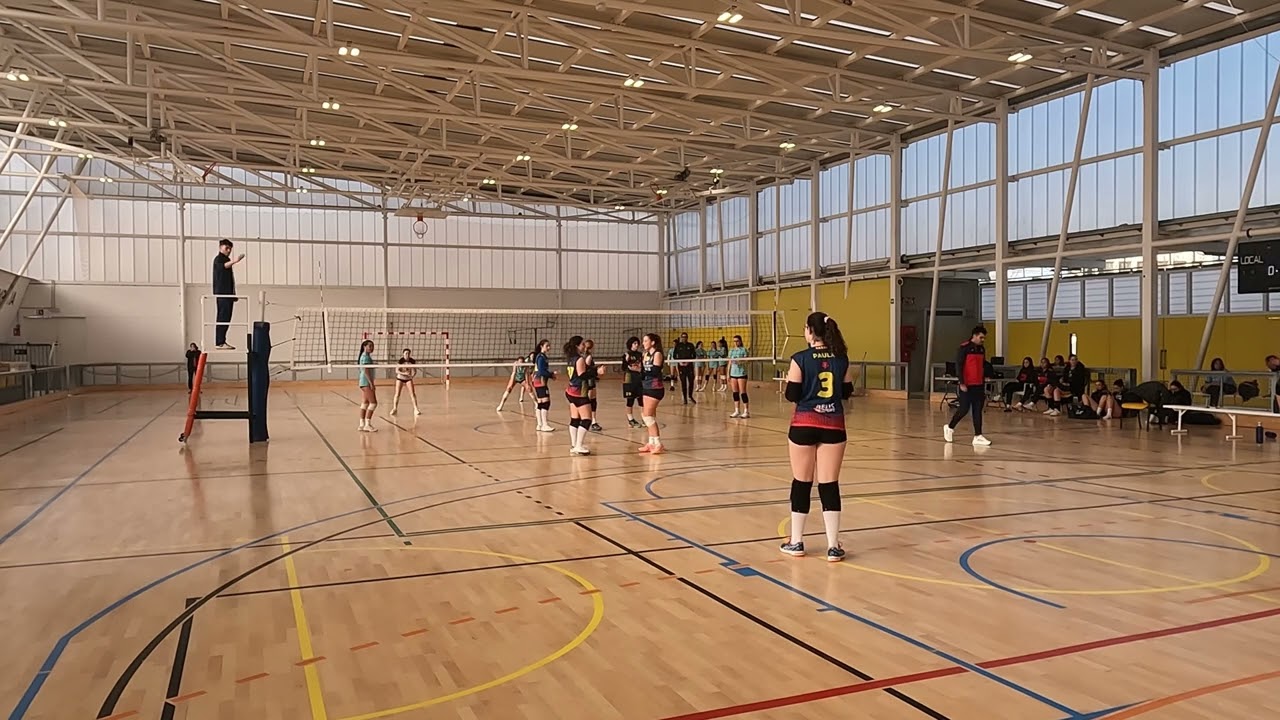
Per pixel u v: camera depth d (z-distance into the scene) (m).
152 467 10.02
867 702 3.22
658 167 23.86
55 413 18.59
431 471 9.55
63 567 5.41
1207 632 4.01
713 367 25.06
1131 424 14.70
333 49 12.73
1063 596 4.61
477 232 32.75
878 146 22.75
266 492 8.23
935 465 9.73
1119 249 16.52
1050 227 18.44
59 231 27.70
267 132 22.78
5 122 24.05
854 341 24.20
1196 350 18.34
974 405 11.71
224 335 12.47
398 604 4.56
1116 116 16.95
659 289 35.12
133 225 28.59
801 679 3.46
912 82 18.38
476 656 3.76
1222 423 14.29
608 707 3.20
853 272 24.36
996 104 19.34
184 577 5.15
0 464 10.30
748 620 4.24
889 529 6.34
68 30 15.09
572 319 33.88
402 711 3.17
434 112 17.45
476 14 13.79
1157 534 6.12
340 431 14.23
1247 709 3.14
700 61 16.62
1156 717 3.08
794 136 22.31
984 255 20.06
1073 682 3.41
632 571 5.20
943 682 3.42
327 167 26.05
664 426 14.73
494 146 24.33
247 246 29.91
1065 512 6.96
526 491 8.16
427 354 32.06
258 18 12.12
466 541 6.06
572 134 20.23
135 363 28.55
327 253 30.88
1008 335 23.31
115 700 3.28
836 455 5.42
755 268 28.95
